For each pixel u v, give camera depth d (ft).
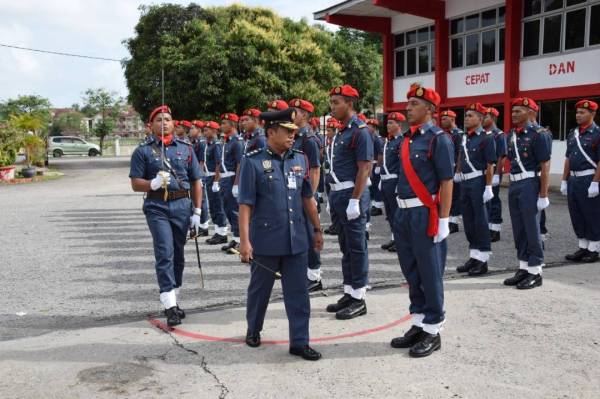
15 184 68.80
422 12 62.80
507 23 55.93
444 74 64.95
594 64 49.34
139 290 20.84
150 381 12.82
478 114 22.62
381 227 34.50
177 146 17.58
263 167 13.96
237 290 20.56
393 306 18.12
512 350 14.25
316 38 88.02
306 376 12.98
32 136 77.61
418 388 12.25
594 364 13.32
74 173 86.53
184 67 78.38
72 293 20.51
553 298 18.56
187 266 24.56
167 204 16.98
